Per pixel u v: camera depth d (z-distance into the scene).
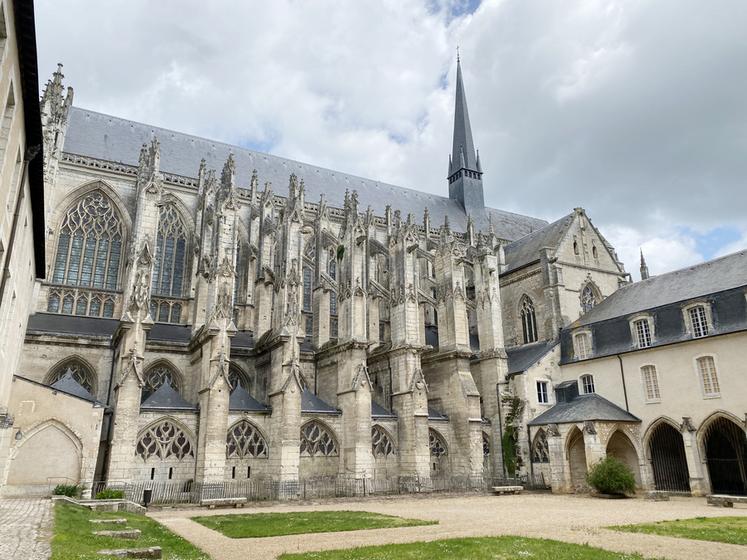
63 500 27.88
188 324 50.81
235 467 39.44
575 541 19.45
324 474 42.72
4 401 29.27
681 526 23.61
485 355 54.41
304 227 57.84
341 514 29.38
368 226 54.66
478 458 46.81
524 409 51.66
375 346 52.81
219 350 39.22
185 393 45.06
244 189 60.09
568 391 52.44
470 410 47.84
